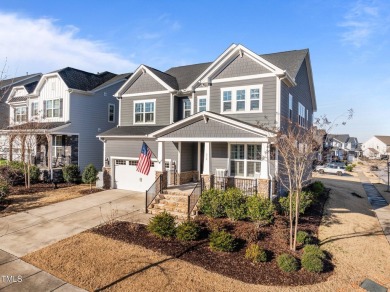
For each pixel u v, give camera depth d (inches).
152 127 743.7
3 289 257.9
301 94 738.8
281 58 712.4
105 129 973.2
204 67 864.9
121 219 461.7
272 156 548.1
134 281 271.7
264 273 294.5
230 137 496.4
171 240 370.9
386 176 1477.6
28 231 409.4
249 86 574.9
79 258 319.6
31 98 975.0
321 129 406.9
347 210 583.8
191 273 289.0
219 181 548.4
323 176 1418.6
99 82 1016.9
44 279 275.9
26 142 823.7
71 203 571.5
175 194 542.0
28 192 669.9
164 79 749.3
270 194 478.9
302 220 463.5
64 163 895.1
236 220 427.2
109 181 740.0
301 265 310.8
